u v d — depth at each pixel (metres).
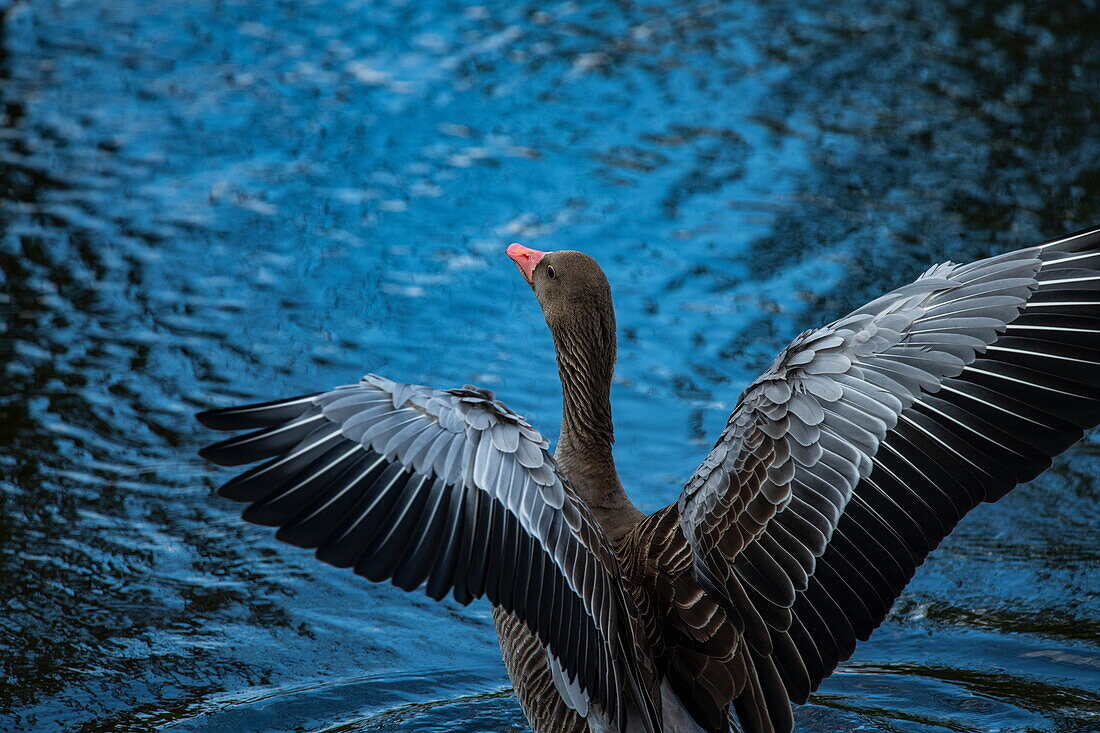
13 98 18.69
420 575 5.45
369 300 14.63
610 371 8.20
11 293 14.45
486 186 16.77
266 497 5.25
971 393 6.39
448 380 13.16
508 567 5.69
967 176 16.95
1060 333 6.37
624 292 14.70
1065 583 10.64
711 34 21.14
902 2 22.41
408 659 9.84
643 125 18.28
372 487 5.45
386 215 16.23
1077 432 6.27
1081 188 16.58
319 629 10.16
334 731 8.87
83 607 10.13
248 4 22.17
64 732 8.75
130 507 11.40
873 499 6.36
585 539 6.19
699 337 13.97
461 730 8.91
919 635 10.13
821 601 6.44
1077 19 21.64
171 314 14.27
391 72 19.75
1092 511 11.66
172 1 22.25
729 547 6.56
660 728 6.76
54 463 11.86
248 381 13.05
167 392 12.91
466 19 21.66
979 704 9.20
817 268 15.03
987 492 6.32
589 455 8.05
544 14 21.91
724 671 6.72
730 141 17.88
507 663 7.73
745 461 6.58
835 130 18.16
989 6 22.20
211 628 10.04
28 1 22.03
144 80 19.34
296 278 14.99
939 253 15.19
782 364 6.79
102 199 16.44
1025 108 18.70
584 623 6.10
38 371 13.16
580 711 6.67
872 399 6.46
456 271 15.16
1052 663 9.70
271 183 16.86
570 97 19.00
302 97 18.91
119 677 9.38
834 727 8.95
